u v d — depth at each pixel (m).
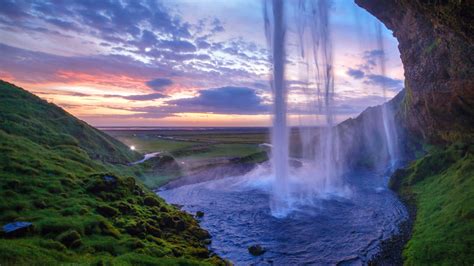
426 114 52.44
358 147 80.88
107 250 20.20
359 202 43.41
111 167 54.78
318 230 33.12
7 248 16.14
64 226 21.19
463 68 34.50
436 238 24.44
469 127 41.41
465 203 27.45
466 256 20.30
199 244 28.81
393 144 72.38
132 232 24.34
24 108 56.72
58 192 27.62
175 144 125.31
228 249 28.59
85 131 64.25
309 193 49.94
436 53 40.97
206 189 55.22
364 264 24.72
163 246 23.92
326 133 84.94
